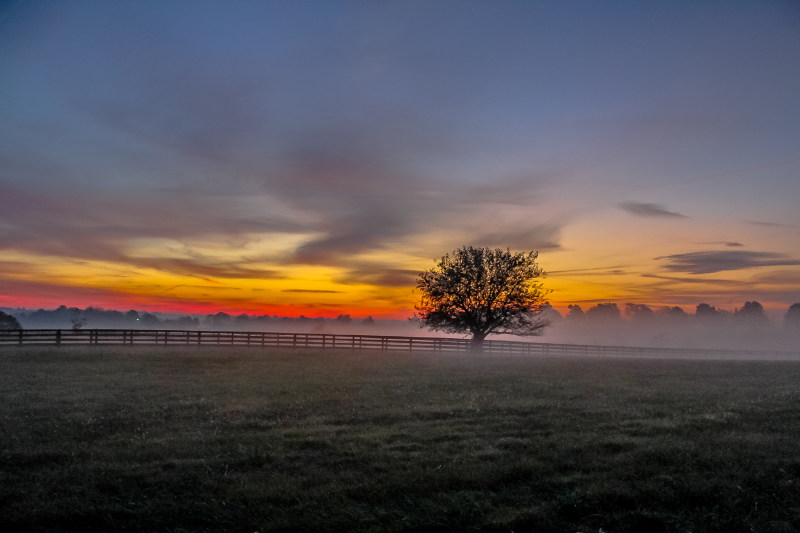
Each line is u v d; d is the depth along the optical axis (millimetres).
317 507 7684
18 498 7934
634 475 8891
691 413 14523
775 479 8594
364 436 11703
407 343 44781
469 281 46688
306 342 43312
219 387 20016
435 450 10609
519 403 16266
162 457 10156
